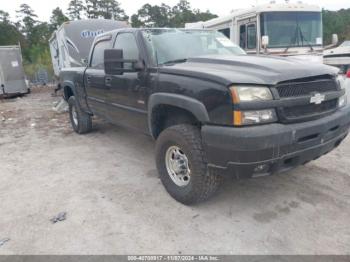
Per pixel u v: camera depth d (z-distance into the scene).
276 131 2.71
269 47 9.04
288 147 2.78
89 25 10.91
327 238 2.83
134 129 4.45
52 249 2.84
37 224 3.23
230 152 2.75
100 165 4.80
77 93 6.07
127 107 4.29
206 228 3.04
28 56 51.41
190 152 3.12
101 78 4.86
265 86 2.76
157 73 3.57
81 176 4.41
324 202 3.40
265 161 2.73
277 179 3.98
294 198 3.52
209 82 2.91
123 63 4.02
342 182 3.85
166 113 3.70
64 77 6.57
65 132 7.04
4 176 4.57
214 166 2.95
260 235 2.91
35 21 62.16
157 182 4.07
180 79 3.21
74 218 3.30
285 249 2.71
